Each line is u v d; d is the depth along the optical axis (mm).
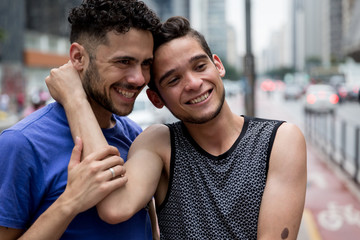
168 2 102938
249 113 10430
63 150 1477
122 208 1446
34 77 40406
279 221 1441
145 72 1556
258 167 1526
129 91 1521
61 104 1568
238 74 152000
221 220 1505
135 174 1544
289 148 1528
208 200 1530
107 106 1538
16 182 1384
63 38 46281
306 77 70250
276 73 175625
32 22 39219
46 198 1448
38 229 1346
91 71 1507
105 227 1508
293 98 39094
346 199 5914
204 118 1564
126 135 1869
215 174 1544
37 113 1534
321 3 172125
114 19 1416
